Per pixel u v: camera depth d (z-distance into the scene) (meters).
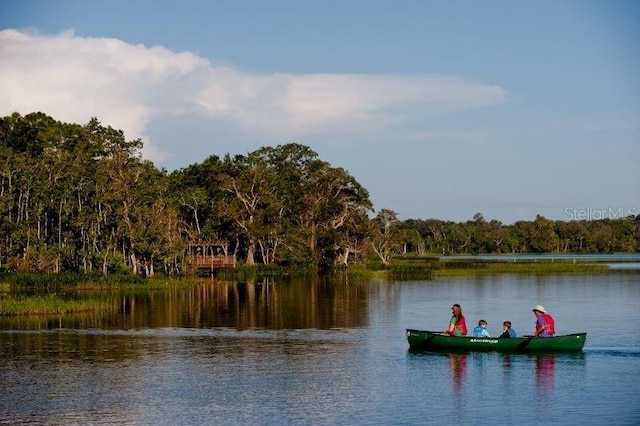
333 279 103.31
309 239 124.38
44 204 95.56
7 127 110.12
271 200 125.81
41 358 39.41
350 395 31.36
